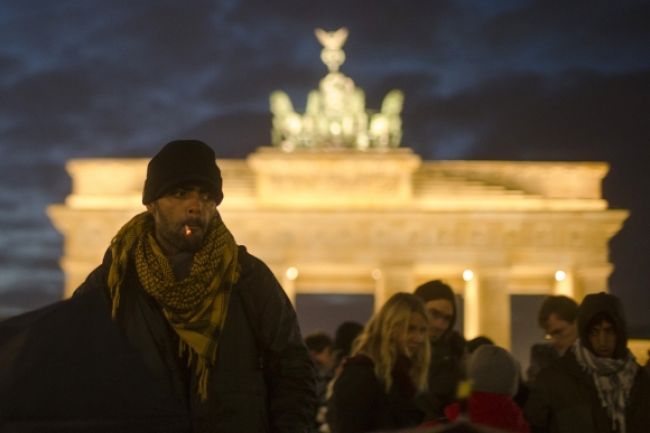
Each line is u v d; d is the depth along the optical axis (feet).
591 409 46.70
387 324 48.55
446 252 336.49
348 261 336.49
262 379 30.09
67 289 335.67
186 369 29.30
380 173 340.18
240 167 345.31
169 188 29.68
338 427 47.96
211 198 30.32
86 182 343.05
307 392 30.68
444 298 61.36
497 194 341.21
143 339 29.32
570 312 63.87
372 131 356.38
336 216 334.85
